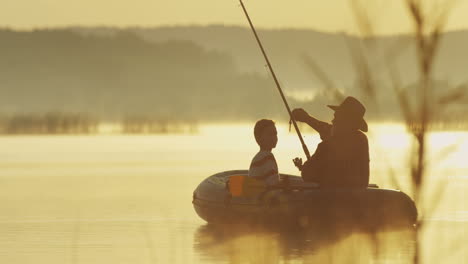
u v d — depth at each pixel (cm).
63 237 2755
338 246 1786
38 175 5994
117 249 2466
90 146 10481
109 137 13638
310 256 2130
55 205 3859
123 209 3656
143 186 4988
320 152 2508
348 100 2498
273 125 2720
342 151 2481
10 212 3550
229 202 2819
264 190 2659
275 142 2742
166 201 4022
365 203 2406
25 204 3922
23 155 8575
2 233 2869
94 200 4097
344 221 2208
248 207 2747
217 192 2900
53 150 9538
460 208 3494
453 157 7494
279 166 6388
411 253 2150
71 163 7325
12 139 12850
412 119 629
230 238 2641
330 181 2503
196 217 3325
